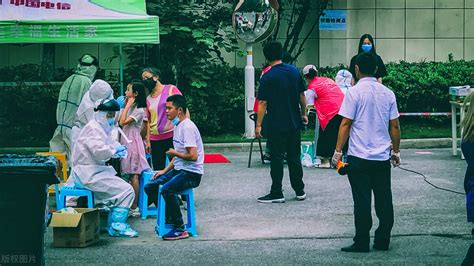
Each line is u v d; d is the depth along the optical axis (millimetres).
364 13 22078
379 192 9133
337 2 21828
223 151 18281
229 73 20297
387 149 8984
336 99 15133
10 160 7387
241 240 9773
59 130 13781
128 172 11242
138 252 9195
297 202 12133
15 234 7219
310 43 22125
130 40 12461
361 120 8938
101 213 10336
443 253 9008
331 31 21812
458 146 18344
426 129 19875
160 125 11711
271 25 18562
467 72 20062
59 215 9328
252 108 18875
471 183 7598
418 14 22234
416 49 22328
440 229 10195
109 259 8859
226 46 19734
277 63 12148
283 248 9336
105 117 10242
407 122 20375
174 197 9812
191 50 19562
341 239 9781
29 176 7148
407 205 11734
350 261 8688
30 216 7215
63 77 20125
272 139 12031
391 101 9023
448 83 19828
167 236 9820
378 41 22188
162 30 18922
